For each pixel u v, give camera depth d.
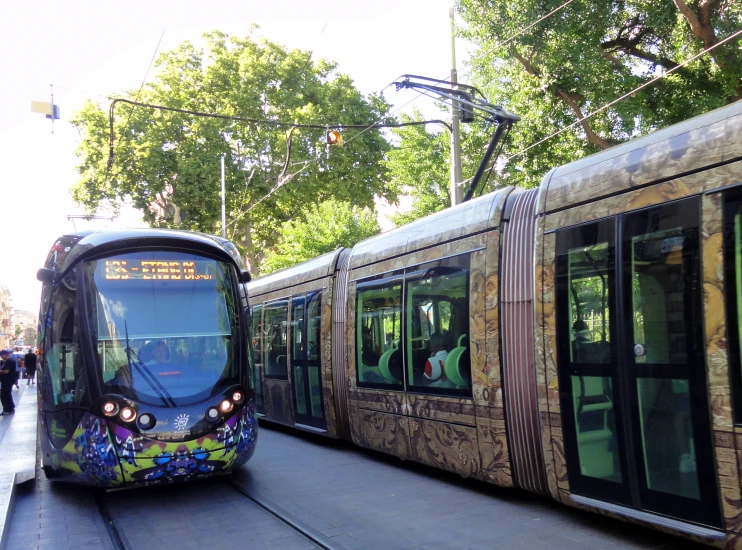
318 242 25.03
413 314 7.78
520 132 16.00
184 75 29.23
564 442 5.52
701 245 4.43
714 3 13.18
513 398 6.18
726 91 13.98
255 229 33.22
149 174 28.42
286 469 8.55
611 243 5.14
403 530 5.73
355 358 9.12
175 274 7.55
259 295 13.19
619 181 5.14
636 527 5.46
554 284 5.66
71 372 7.07
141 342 7.10
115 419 6.68
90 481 6.77
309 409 10.51
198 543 5.63
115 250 7.40
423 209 20.48
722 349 4.24
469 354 6.73
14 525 6.34
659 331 4.70
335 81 31.20
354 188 30.28
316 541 5.52
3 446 10.59
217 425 7.03
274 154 29.06
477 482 7.34
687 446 4.46
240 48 29.75
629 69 15.29
